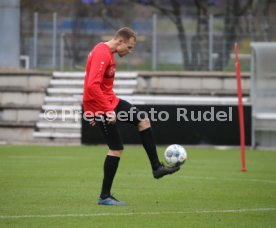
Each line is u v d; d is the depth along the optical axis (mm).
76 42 87438
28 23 88812
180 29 101688
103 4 113500
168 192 39062
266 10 103750
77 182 42875
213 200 36250
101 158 59250
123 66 86875
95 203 34656
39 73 82688
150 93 80688
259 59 72938
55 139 77000
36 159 57875
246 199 36656
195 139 71750
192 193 38750
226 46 85562
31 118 79500
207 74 82625
